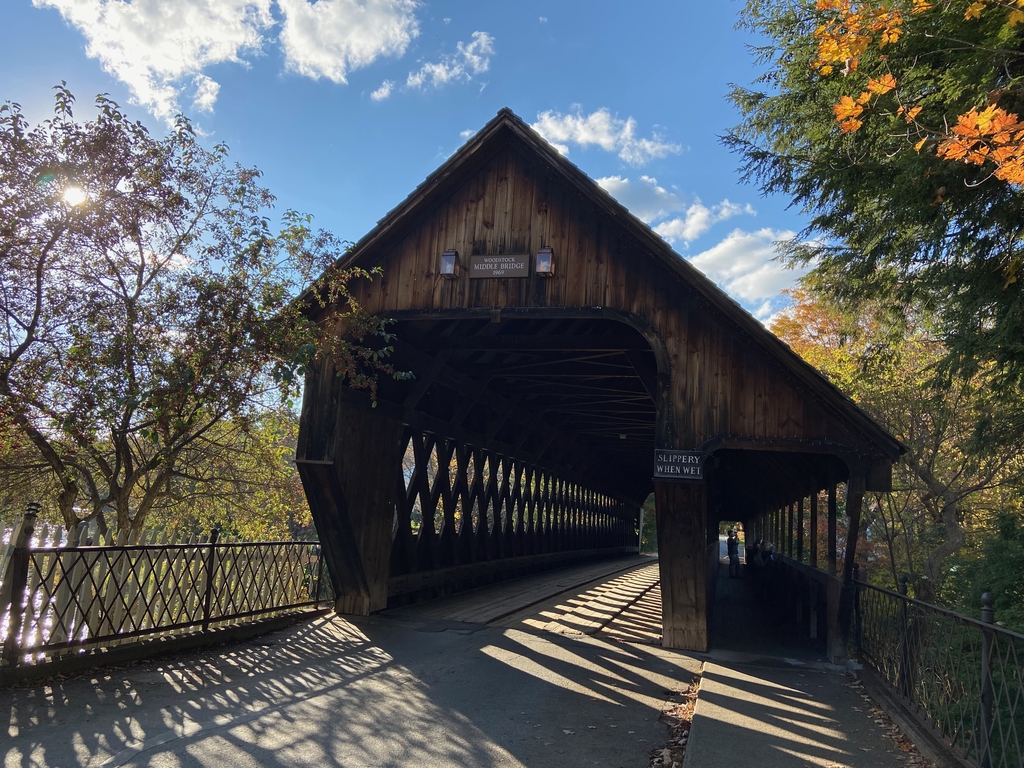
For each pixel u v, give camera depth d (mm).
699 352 7766
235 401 7078
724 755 4430
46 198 5832
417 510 18453
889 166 6164
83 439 6582
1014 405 6578
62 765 3830
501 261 8430
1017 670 3529
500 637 8312
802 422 7438
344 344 7727
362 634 8047
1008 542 7406
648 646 8227
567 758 4434
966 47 5219
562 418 17344
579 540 22906
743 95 7707
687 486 7512
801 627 10797
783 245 9312
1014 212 5453
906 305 7922
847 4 4668
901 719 5199
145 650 6203
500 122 8352
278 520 12391
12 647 5137
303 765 4066
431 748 4484
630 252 8102
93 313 6297
